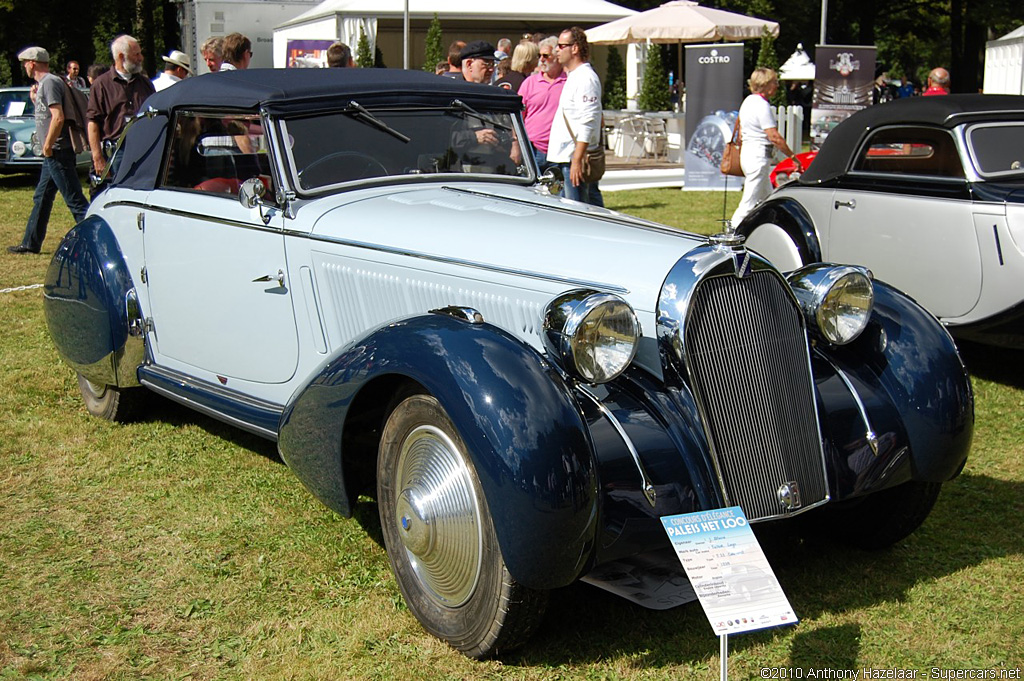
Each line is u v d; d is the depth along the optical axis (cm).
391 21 2206
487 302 328
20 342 643
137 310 463
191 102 430
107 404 496
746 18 1891
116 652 295
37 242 945
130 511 394
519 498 258
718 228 1096
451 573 292
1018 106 604
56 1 3312
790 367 312
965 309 575
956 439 329
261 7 1909
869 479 320
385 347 297
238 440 477
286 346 395
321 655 294
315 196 390
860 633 306
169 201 438
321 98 401
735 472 295
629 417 290
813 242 669
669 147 1923
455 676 283
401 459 308
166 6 3847
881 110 646
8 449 459
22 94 1606
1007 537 374
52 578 338
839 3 3753
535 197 407
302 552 360
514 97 459
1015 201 545
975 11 3394
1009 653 295
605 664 289
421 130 427
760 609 251
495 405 266
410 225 356
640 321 302
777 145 966
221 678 283
